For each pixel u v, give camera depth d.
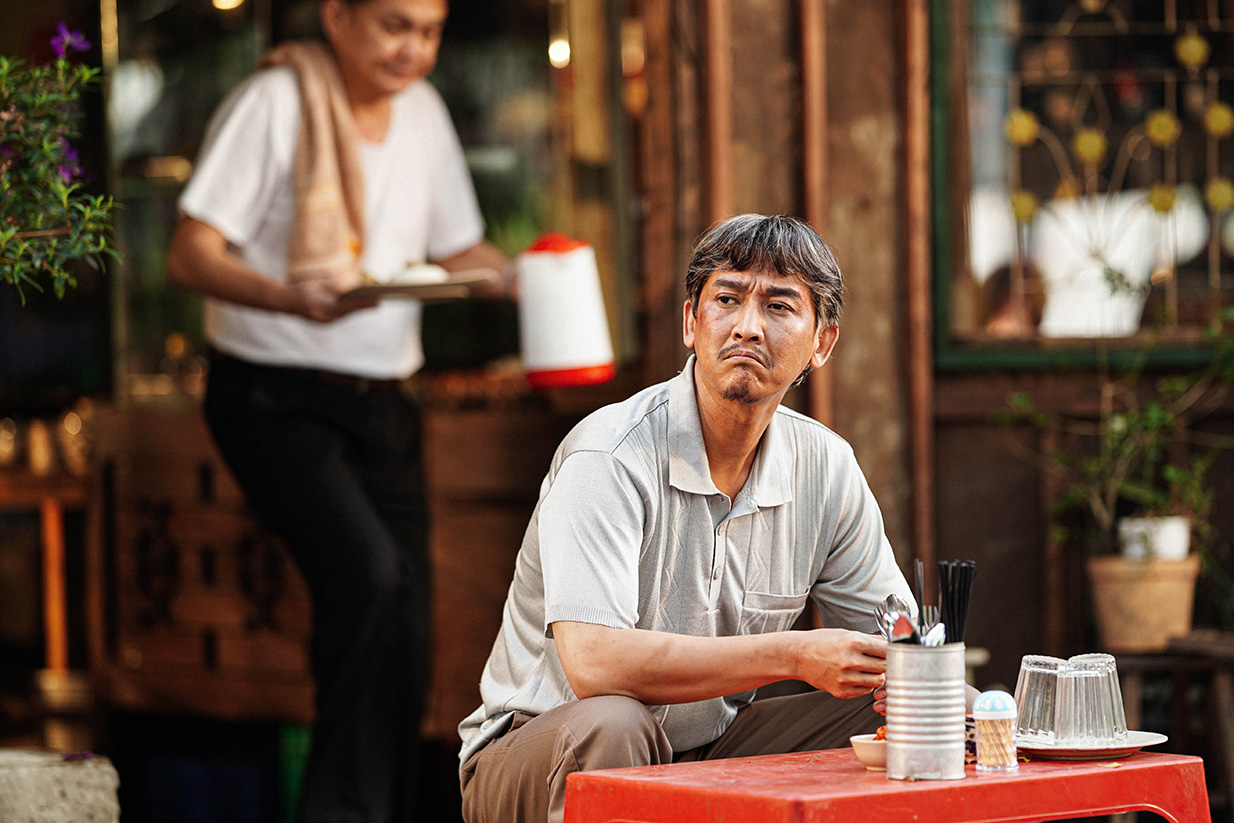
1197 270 7.21
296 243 6.51
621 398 7.89
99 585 8.22
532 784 3.57
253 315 6.42
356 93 6.81
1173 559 6.36
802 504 3.95
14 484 9.13
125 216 8.92
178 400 8.83
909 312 6.77
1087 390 6.98
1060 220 7.15
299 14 8.61
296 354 6.44
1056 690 3.36
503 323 8.52
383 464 6.65
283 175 6.54
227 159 6.43
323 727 5.99
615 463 3.67
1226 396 6.98
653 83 6.58
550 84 8.35
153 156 8.88
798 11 6.63
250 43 8.73
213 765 7.68
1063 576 6.96
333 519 6.17
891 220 6.79
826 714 4.03
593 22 8.22
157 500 8.04
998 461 7.00
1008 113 7.12
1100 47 7.18
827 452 3.99
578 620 3.54
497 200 8.51
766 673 3.41
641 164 6.84
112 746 8.30
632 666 3.47
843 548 4.05
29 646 9.35
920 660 2.96
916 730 2.95
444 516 7.54
